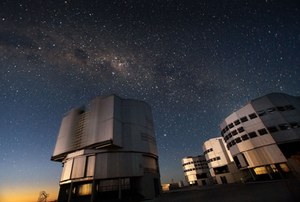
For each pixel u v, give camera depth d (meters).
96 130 33.12
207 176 83.00
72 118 39.56
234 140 44.22
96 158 30.67
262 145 37.66
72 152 34.84
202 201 19.08
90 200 27.66
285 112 37.09
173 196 31.12
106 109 35.34
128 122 35.69
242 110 43.34
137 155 32.59
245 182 42.00
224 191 27.86
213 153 67.50
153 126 41.09
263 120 38.84
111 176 28.91
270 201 12.81
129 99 39.97
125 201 27.20
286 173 33.47
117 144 30.86
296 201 11.29
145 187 30.38
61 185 32.84
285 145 35.53
